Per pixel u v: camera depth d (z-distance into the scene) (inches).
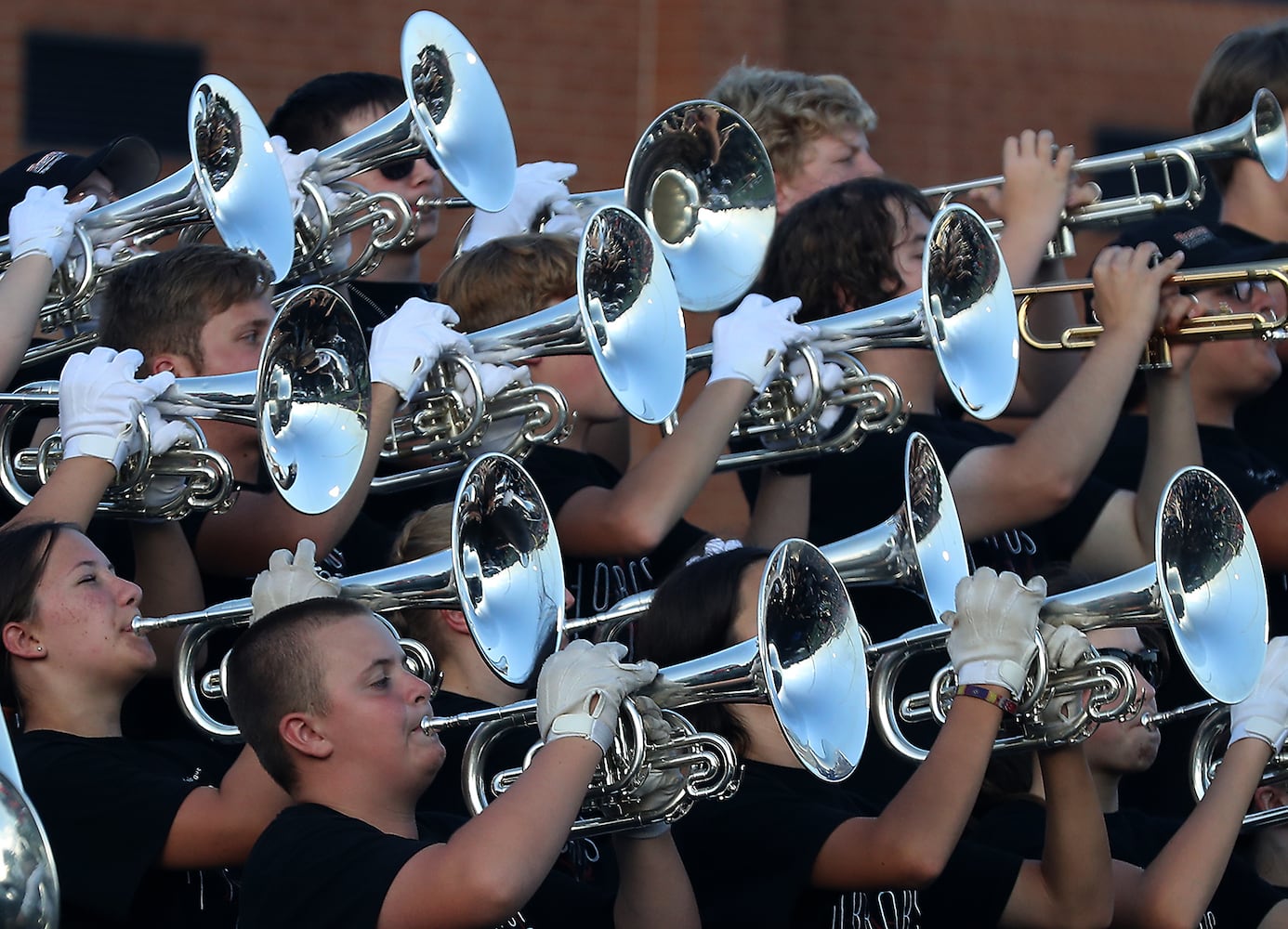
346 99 624.1
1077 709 433.4
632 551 497.7
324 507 449.1
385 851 377.7
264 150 541.6
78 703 435.2
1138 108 1417.3
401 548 490.0
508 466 444.1
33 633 433.1
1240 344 641.6
